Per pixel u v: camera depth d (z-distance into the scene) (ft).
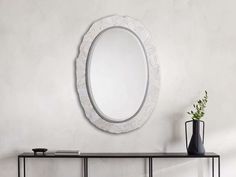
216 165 9.57
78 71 9.43
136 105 9.49
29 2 9.47
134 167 9.53
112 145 9.49
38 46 9.47
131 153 9.41
